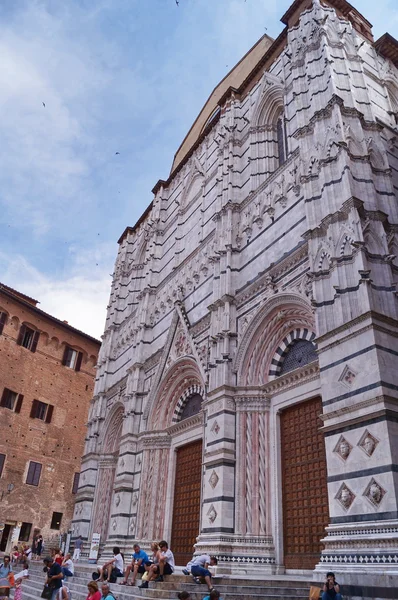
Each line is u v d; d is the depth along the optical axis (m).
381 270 17.05
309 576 16.84
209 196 33.28
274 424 20.83
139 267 43.34
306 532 18.00
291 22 30.64
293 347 21.80
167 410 30.02
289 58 28.78
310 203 20.39
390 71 28.36
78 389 55.62
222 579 14.76
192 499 25.34
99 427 38.09
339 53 24.47
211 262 29.02
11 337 50.41
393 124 24.64
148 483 28.53
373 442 13.92
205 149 37.72
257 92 32.16
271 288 22.30
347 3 29.53
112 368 40.75
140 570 17.48
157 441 29.17
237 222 27.64
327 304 17.36
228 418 21.69
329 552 13.90
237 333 23.75
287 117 27.41
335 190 19.41
